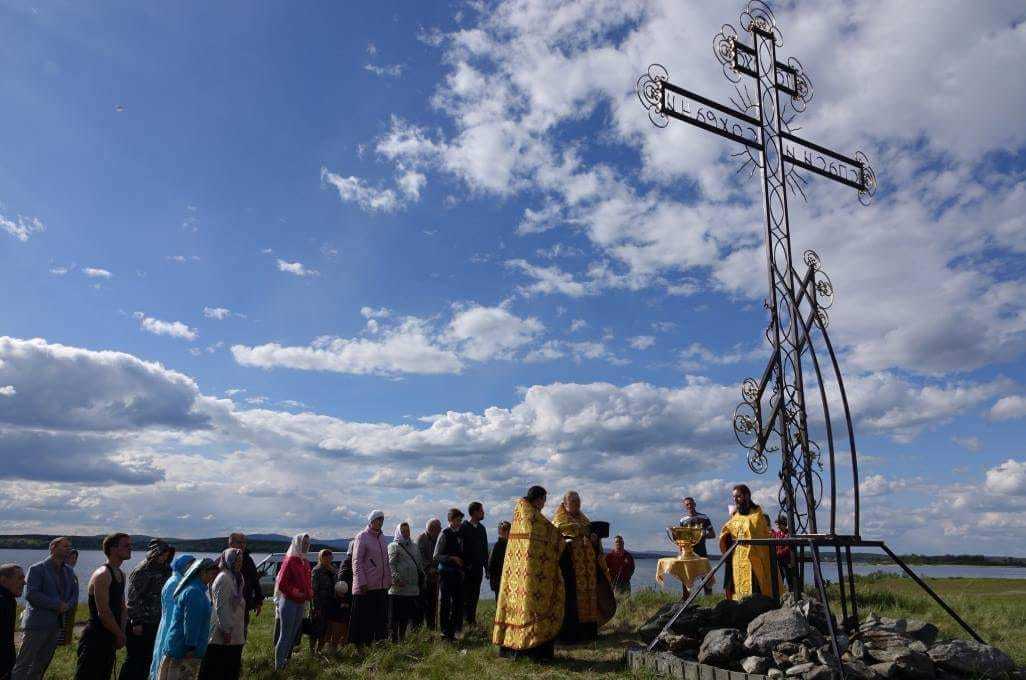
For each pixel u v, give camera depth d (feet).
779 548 34.63
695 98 30.50
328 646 37.06
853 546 25.81
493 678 26.09
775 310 29.81
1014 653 27.53
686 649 26.30
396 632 35.65
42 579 27.61
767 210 30.68
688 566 39.40
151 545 27.37
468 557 38.50
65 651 40.83
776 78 32.22
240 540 33.55
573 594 31.86
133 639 25.96
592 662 28.07
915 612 40.52
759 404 30.04
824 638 24.13
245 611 33.14
